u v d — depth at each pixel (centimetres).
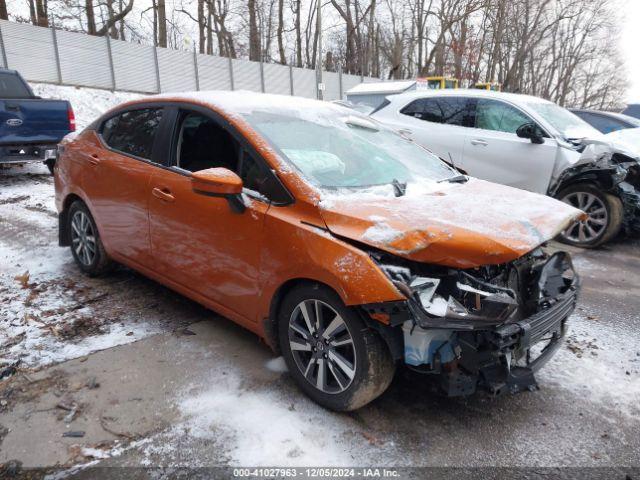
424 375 312
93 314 378
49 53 2233
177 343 339
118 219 389
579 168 615
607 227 610
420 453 242
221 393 283
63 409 266
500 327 231
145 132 377
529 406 285
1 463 227
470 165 708
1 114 764
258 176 291
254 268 287
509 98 700
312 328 270
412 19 3834
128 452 236
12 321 360
